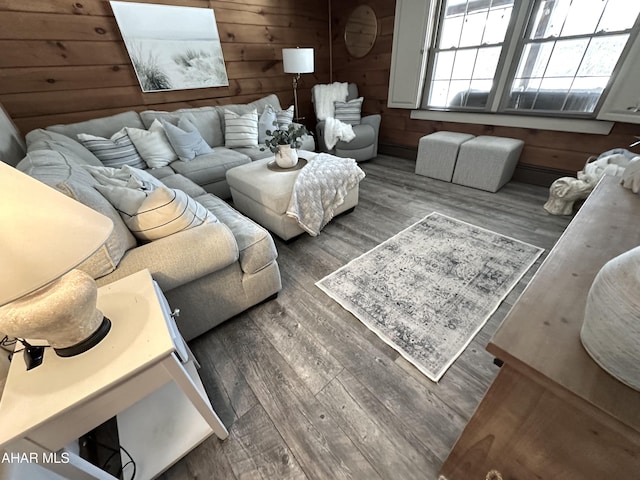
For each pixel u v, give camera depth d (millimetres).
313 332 1391
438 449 943
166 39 2814
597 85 2260
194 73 3082
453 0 2781
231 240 1184
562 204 2232
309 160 2346
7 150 1767
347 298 1578
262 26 3418
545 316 554
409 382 1147
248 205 2232
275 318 1479
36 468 619
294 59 3363
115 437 1002
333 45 4102
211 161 2598
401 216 2396
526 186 2826
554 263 694
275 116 3234
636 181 1047
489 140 2770
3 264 511
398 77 3406
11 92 2291
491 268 1728
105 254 960
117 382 653
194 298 1235
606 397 423
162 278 1051
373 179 3197
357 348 1299
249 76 3535
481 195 2688
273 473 916
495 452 667
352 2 3580
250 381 1184
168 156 2592
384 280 1686
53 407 603
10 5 2111
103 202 1031
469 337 1314
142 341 732
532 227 2127
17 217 535
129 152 2439
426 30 2971
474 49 2811
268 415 1063
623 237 790
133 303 845
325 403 1092
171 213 1115
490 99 2830
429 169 3137
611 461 490
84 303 668
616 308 399
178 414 1022
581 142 2455
